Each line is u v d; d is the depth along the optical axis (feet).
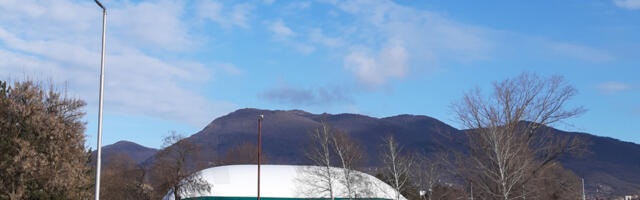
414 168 218.18
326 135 219.00
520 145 159.22
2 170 93.91
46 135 99.86
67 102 107.96
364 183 216.74
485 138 157.07
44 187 96.68
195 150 224.53
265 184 233.35
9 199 92.53
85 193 103.76
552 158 169.99
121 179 255.70
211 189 228.43
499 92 173.06
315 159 221.66
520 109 172.55
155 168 214.69
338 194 221.25
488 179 158.71
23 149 94.99
